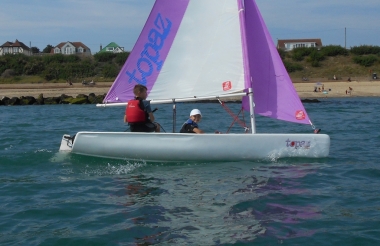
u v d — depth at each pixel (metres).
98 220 5.47
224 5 8.52
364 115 20.92
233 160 8.49
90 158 8.62
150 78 8.84
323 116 20.38
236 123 15.83
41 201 6.29
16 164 8.61
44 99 34.94
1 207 6.05
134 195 6.50
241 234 5.00
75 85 49.06
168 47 8.71
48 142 11.42
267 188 6.79
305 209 5.84
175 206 5.96
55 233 5.09
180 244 4.75
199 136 8.29
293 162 8.53
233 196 6.38
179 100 8.77
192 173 7.70
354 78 52.47
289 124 15.70
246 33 8.66
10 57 60.97
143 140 8.31
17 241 4.88
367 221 5.39
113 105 8.97
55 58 60.94
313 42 84.50
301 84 46.88
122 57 60.00
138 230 5.13
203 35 8.61
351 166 8.30
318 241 4.81
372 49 59.22
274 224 5.30
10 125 16.53
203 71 8.66
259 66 8.80
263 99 8.85
